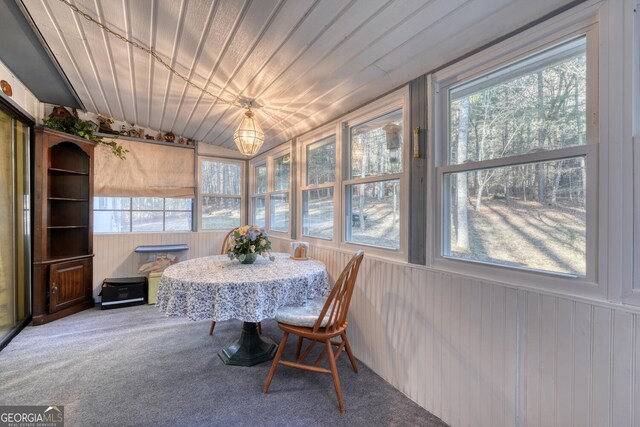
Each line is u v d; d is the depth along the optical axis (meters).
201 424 1.46
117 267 3.52
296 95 2.28
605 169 1.03
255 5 1.36
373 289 2.01
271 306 1.72
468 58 1.44
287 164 3.36
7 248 2.42
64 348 2.24
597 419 1.04
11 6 1.58
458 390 1.47
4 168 2.37
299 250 2.49
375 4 1.27
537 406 1.19
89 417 1.50
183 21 1.55
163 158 3.79
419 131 1.69
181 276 1.79
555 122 1.19
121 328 2.64
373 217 2.11
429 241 1.64
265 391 1.73
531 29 1.21
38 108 2.90
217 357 2.13
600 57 1.04
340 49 1.63
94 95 2.80
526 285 1.24
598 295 1.05
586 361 1.07
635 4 0.98
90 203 3.18
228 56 1.81
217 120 3.10
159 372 1.92
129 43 1.82
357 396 1.71
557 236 1.18
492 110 1.41
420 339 1.66
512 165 1.32
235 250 2.18
